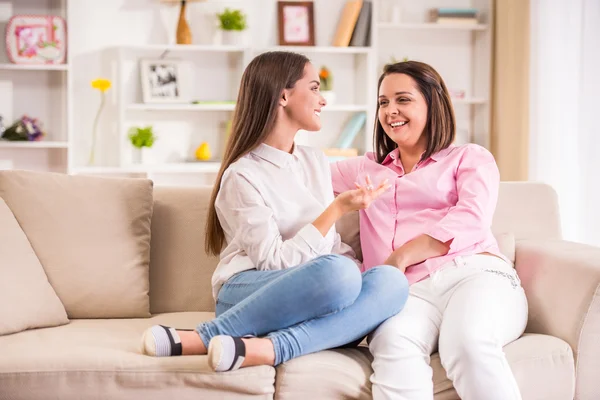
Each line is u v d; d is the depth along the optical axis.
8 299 1.86
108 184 2.15
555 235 2.32
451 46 5.08
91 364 1.62
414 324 1.74
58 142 4.48
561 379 1.75
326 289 1.64
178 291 2.18
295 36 4.82
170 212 2.23
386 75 2.14
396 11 4.87
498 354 1.65
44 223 2.05
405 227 2.05
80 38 4.71
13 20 4.48
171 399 1.62
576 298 1.82
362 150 4.92
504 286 1.84
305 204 1.97
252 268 1.91
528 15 4.39
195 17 4.82
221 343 1.56
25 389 1.60
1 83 4.59
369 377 1.68
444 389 1.71
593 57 3.87
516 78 4.54
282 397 1.63
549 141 4.16
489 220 2.00
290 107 2.00
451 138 2.12
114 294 2.05
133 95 4.79
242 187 1.90
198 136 4.88
